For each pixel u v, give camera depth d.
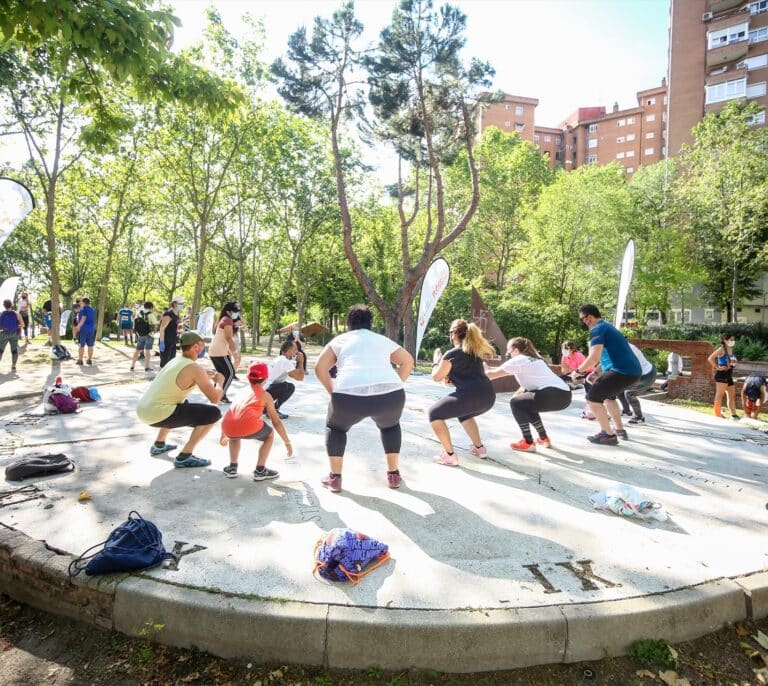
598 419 6.01
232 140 18.25
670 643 2.55
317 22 16.81
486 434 6.40
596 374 7.42
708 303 36.38
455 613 2.44
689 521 3.71
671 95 46.16
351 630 2.37
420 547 3.17
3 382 10.54
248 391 4.41
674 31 46.03
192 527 3.42
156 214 23.22
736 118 31.23
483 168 36.69
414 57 17.09
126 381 10.67
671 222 35.00
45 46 5.26
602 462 5.21
